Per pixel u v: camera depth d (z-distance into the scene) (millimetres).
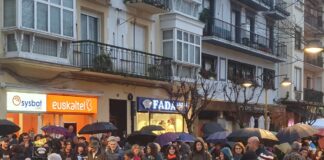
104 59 20781
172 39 25578
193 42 27078
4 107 17500
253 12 35469
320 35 36906
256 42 34219
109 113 22391
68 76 20047
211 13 30547
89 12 21547
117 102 23047
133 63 22875
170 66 24906
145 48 24797
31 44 17953
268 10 36062
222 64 31391
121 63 22188
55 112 19453
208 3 30625
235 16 33469
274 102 37438
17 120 18453
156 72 24016
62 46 19375
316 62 44844
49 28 18562
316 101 43844
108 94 22297
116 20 22828
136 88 24031
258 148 11570
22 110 18094
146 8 24203
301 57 41188
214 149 15008
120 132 23078
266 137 14070
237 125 31328
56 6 18938
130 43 23750
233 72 32656
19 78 18188
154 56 24141
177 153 13719
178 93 24531
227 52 31953
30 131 17344
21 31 17531
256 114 33688
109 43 22297
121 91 23094
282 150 14453
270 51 36031
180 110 24703
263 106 34500
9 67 17875
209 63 30203
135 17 24047
